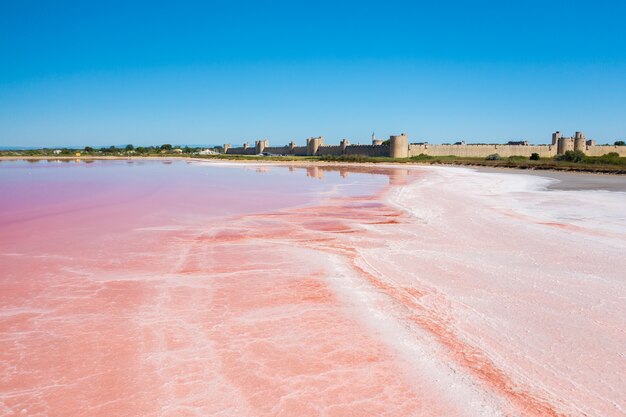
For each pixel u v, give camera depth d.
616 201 20.31
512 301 7.27
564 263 9.53
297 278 8.59
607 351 5.50
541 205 19.06
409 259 10.00
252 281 8.40
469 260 9.87
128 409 4.34
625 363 5.20
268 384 4.77
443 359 5.34
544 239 11.98
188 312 6.81
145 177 40.59
